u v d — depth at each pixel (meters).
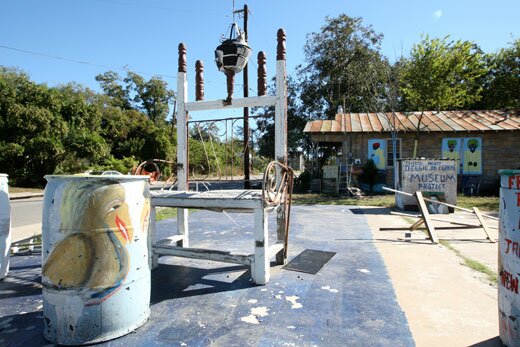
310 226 6.86
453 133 15.20
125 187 2.51
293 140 27.53
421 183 9.23
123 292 2.45
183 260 4.45
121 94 42.22
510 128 14.59
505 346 2.16
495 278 3.64
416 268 4.01
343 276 3.73
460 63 15.52
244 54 4.31
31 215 10.22
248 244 5.34
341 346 2.29
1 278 3.73
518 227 2.04
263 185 3.45
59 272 2.36
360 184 15.39
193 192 4.11
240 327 2.57
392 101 15.74
